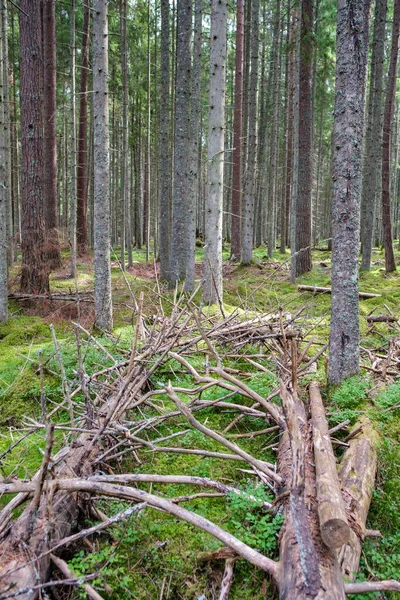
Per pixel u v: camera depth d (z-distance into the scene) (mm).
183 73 11461
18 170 20156
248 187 15383
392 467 3668
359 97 4527
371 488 3283
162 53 12680
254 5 14234
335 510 2459
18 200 20594
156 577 2791
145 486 3582
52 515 2553
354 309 4863
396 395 4543
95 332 7367
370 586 2336
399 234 33906
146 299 10008
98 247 7352
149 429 4438
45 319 8688
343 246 4789
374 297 10578
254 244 26375
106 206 7293
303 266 14625
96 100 6984
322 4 17844
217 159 8477
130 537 2979
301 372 5113
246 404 4816
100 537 3031
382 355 6117
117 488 2852
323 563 2340
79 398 5082
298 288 11945
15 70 20656
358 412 4320
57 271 14500
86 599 2562
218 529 2676
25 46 9812
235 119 16672
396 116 30141
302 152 14508
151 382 5227
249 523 3062
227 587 2609
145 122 25156
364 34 4445
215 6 8125
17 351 6953
